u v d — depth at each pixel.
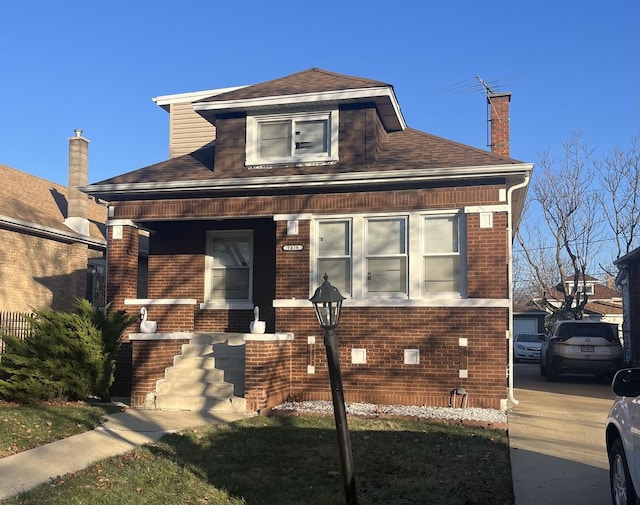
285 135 12.46
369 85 11.82
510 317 11.71
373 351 11.10
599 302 43.50
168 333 11.25
